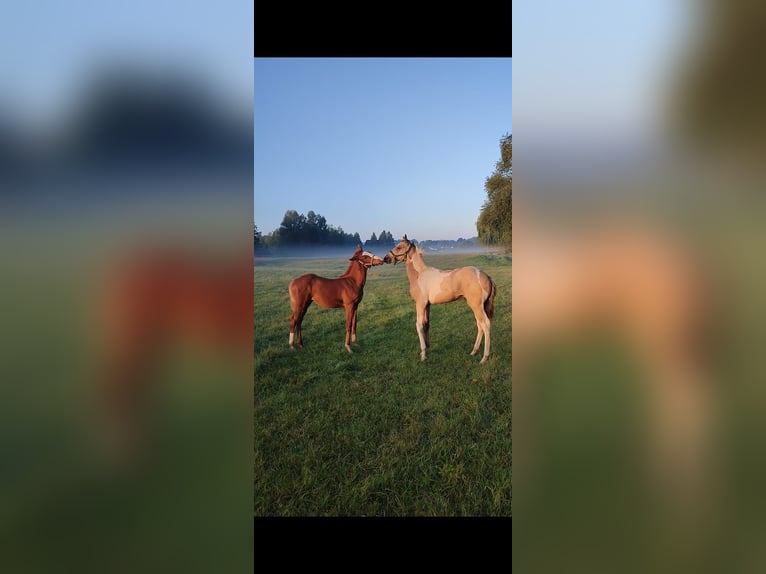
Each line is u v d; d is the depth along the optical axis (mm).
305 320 6297
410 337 5617
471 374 4422
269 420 3643
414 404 3850
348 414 3729
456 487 2781
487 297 4746
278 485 2875
